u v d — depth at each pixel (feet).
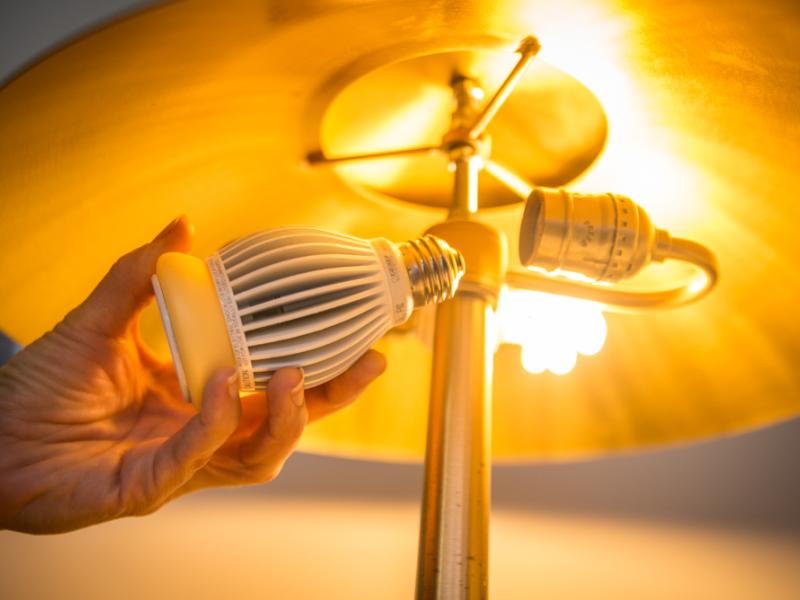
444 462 1.44
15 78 1.14
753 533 3.06
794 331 1.84
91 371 1.51
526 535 3.04
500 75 1.65
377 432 2.31
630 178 1.77
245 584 2.70
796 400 1.97
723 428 2.15
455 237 1.59
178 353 1.11
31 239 1.58
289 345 1.16
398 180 2.02
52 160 1.43
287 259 1.18
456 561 1.36
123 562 2.64
